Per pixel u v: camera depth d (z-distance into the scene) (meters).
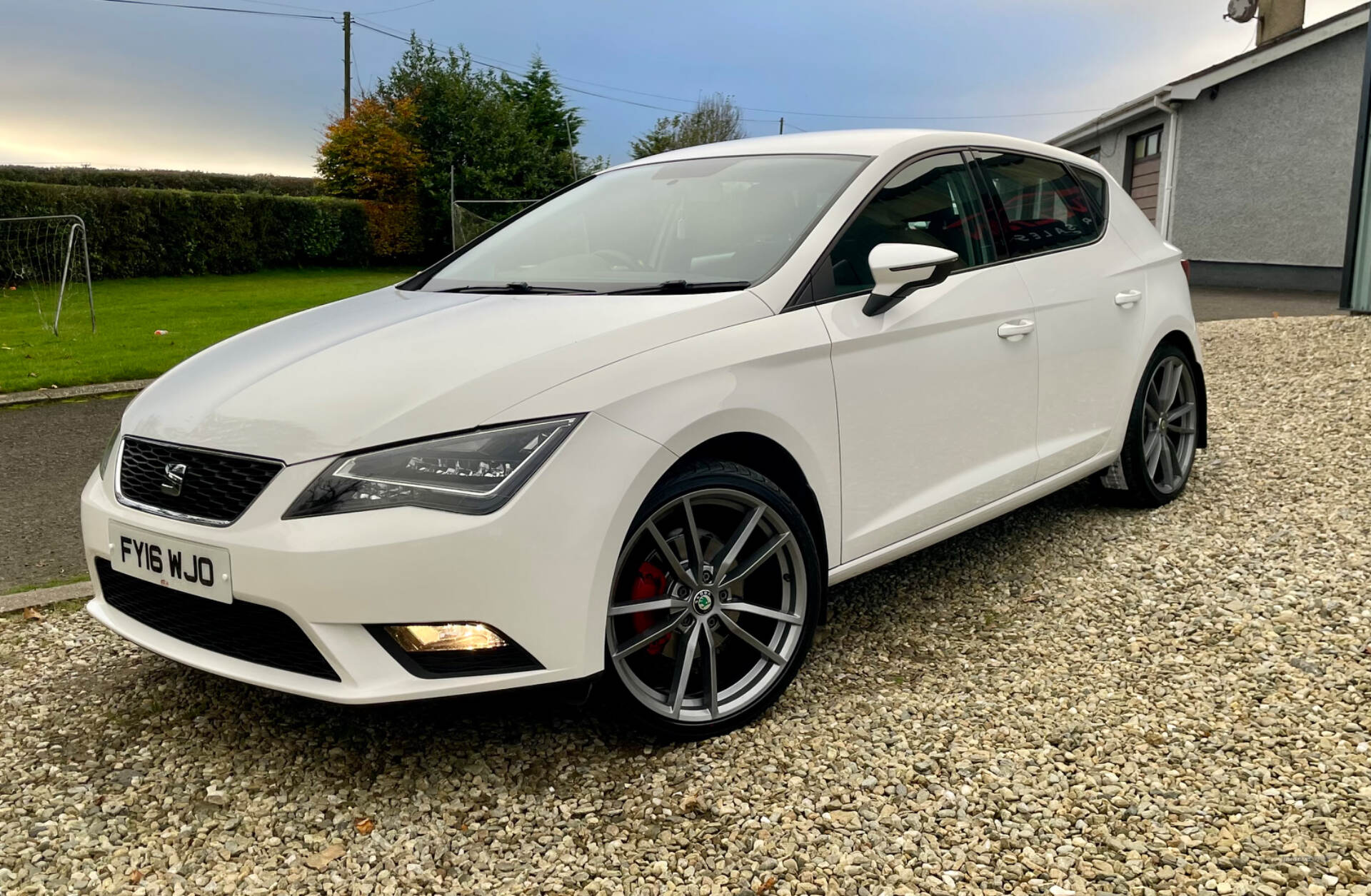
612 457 2.30
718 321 2.62
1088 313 3.82
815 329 2.77
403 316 2.92
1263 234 16.62
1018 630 3.29
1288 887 2.01
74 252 19.53
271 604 2.21
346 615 2.16
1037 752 2.54
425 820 2.30
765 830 2.25
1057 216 3.94
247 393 2.50
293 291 18.55
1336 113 15.66
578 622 2.29
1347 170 15.66
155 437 2.52
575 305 2.77
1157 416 4.39
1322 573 3.60
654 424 2.36
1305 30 15.53
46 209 19.45
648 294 2.82
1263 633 3.16
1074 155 4.23
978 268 3.40
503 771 2.50
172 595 2.44
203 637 2.46
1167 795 2.34
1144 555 3.89
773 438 2.64
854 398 2.86
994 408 3.38
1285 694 2.78
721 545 2.67
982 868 2.11
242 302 15.84
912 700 2.83
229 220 23.23
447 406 2.27
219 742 2.65
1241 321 10.06
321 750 2.61
